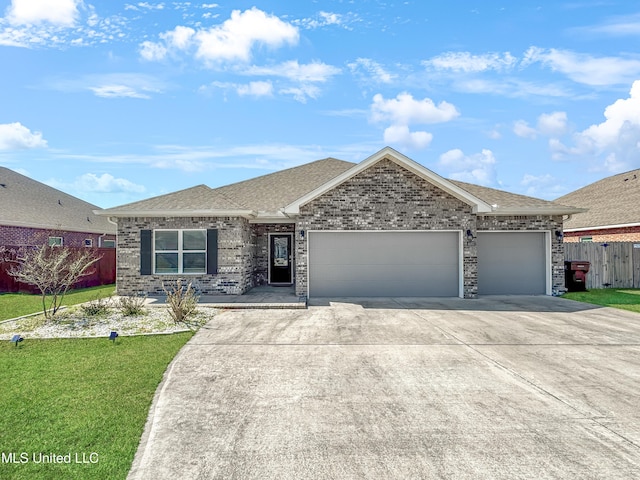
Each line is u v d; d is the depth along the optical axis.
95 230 28.33
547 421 5.74
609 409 6.12
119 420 5.66
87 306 12.92
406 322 11.76
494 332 10.60
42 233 23.66
